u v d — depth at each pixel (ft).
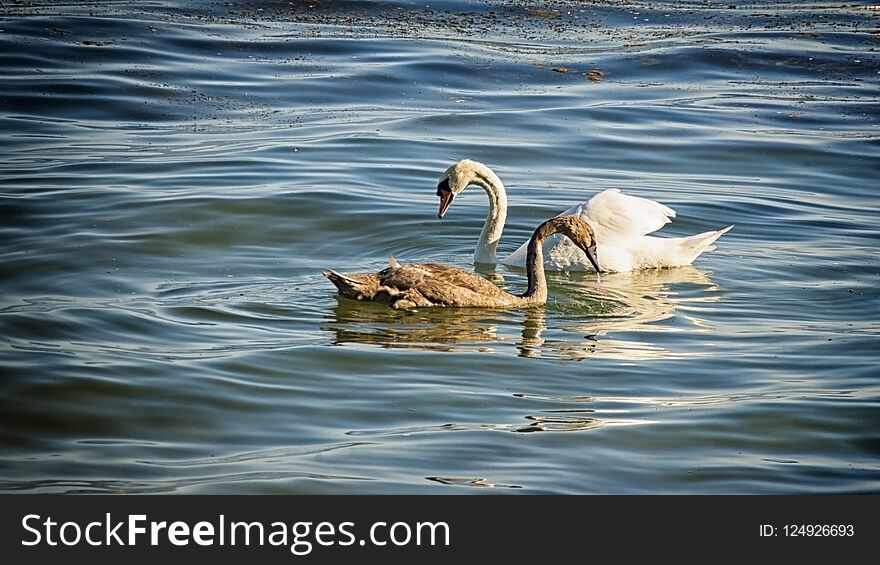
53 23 101.04
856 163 78.23
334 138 78.79
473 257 61.05
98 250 57.06
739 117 87.15
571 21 112.37
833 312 52.70
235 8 110.63
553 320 50.98
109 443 38.04
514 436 39.14
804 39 108.47
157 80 89.56
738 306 53.36
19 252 56.29
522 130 82.69
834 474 37.42
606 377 44.47
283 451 37.76
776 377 44.91
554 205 68.80
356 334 47.85
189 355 44.86
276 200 65.77
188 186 67.62
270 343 46.39
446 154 76.79
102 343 45.73
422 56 98.12
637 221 58.95
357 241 61.93
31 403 40.29
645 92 92.53
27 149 73.67
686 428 40.19
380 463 36.96
